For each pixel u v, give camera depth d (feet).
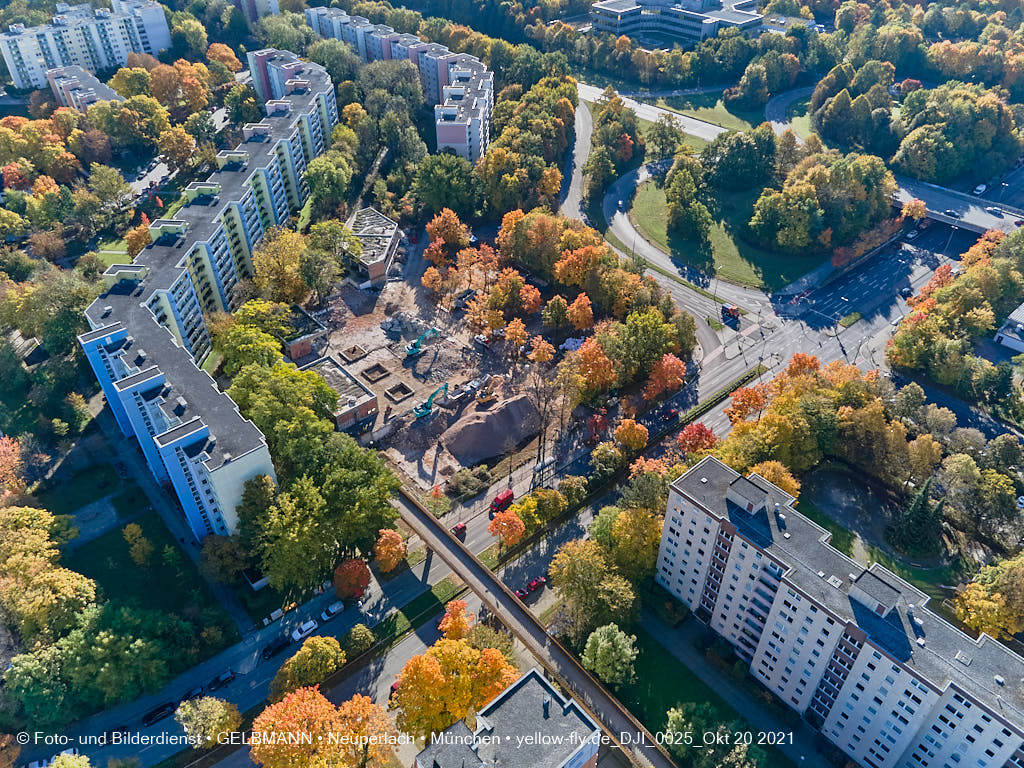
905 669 507.71
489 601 634.43
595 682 596.29
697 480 645.51
